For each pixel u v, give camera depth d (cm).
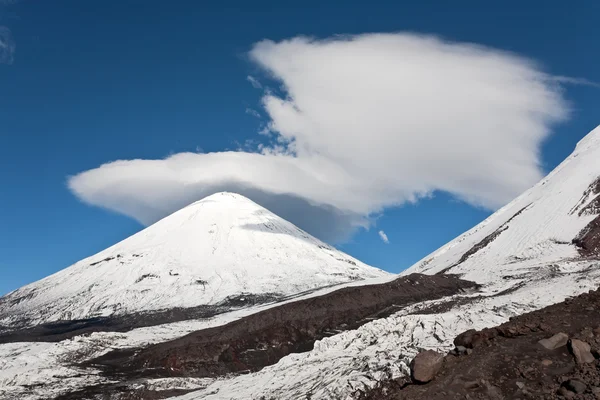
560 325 1884
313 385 2461
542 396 1509
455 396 1627
